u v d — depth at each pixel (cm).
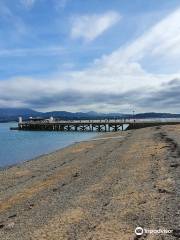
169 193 1195
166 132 4075
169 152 2180
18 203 1381
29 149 5188
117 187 1412
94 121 9688
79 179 1744
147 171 1662
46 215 1146
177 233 842
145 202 1130
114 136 4881
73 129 10594
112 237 877
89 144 3894
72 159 2675
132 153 2450
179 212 977
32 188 1678
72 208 1187
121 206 1127
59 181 1770
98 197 1291
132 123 7975
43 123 10962
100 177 1709
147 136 3847
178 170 1566
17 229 1040
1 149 5250
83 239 891
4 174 2300
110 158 2373
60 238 919
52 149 5012
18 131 11244
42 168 2388
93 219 1035
